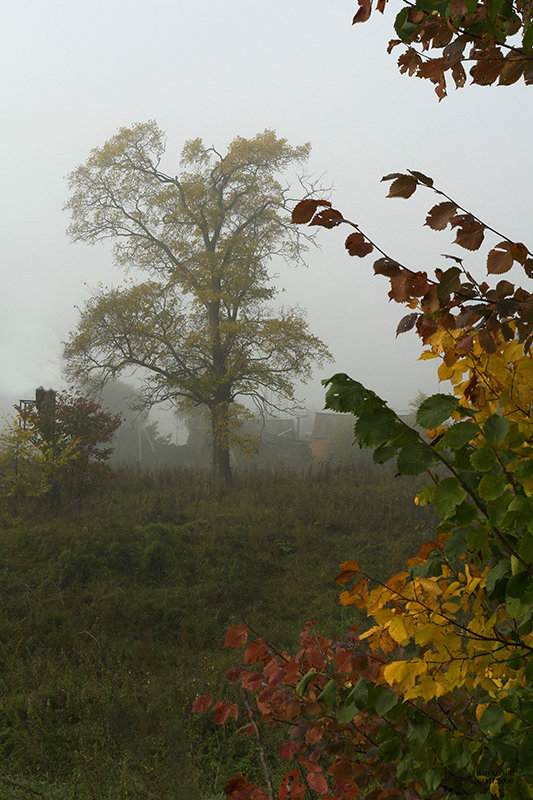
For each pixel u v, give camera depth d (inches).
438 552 67.1
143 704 235.1
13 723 227.0
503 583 58.1
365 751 71.2
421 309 58.8
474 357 59.7
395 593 61.1
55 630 331.9
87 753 193.5
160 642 338.0
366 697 61.9
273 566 473.7
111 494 627.2
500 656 63.6
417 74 64.4
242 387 954.7
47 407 609.6
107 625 345.4
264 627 370.0
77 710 234.1
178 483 722.8
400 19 60.1
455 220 55.7
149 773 178.9
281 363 939.3
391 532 546.3
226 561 456.4
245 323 928.9
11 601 356.2
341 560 489.1
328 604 406.9
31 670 277.9
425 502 61.9
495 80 56.9
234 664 287.1
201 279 998.4
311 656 70.5
